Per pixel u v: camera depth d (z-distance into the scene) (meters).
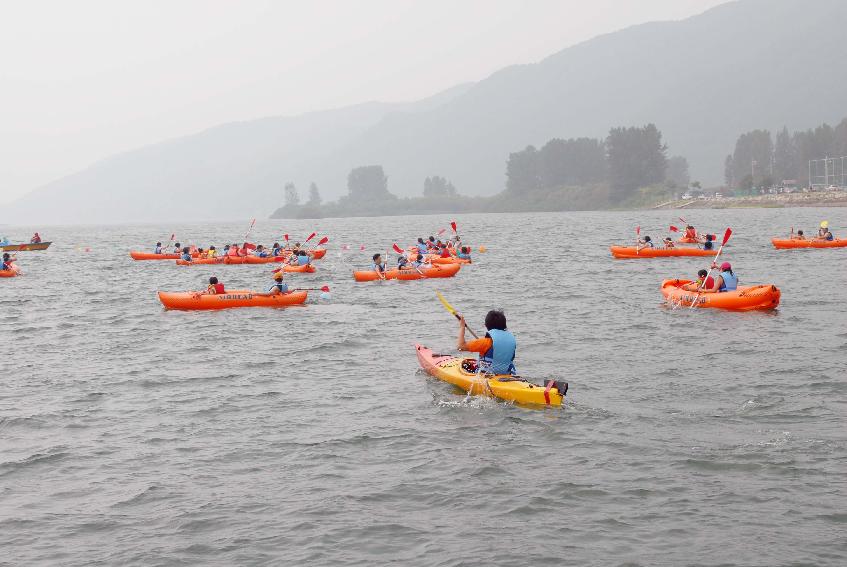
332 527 7.79
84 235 128.00
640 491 8.53
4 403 13.01
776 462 9.23
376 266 32.16
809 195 172.88
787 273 30.09
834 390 12.36
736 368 14.12
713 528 7.57
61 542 7.57
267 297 24.42
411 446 10.23
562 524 7.76
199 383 14.28
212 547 7.40
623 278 30.44
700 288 22.52
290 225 178.62
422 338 18.53
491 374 12.80
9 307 26.52
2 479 9.34
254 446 10.41
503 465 9.44
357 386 13.65
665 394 12.50
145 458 10.02
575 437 10.43
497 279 31.34
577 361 15.20
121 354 17.41
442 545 7.35
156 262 48.00
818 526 7.53
